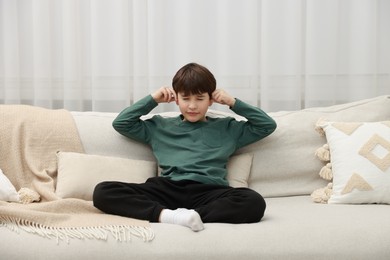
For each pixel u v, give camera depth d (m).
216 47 2.25
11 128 1.83
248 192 1.45
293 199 1.80
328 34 2.19
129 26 2.24
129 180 1.78
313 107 2.17
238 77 2.23
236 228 1.32
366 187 1.64
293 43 2.19
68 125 1.90
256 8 2.18
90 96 2.31
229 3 2.20
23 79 2.31
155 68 2.23
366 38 2.18
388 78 2.22
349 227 1.33
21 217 1.35
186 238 1.27
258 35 2.21
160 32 2.23
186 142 1.82
